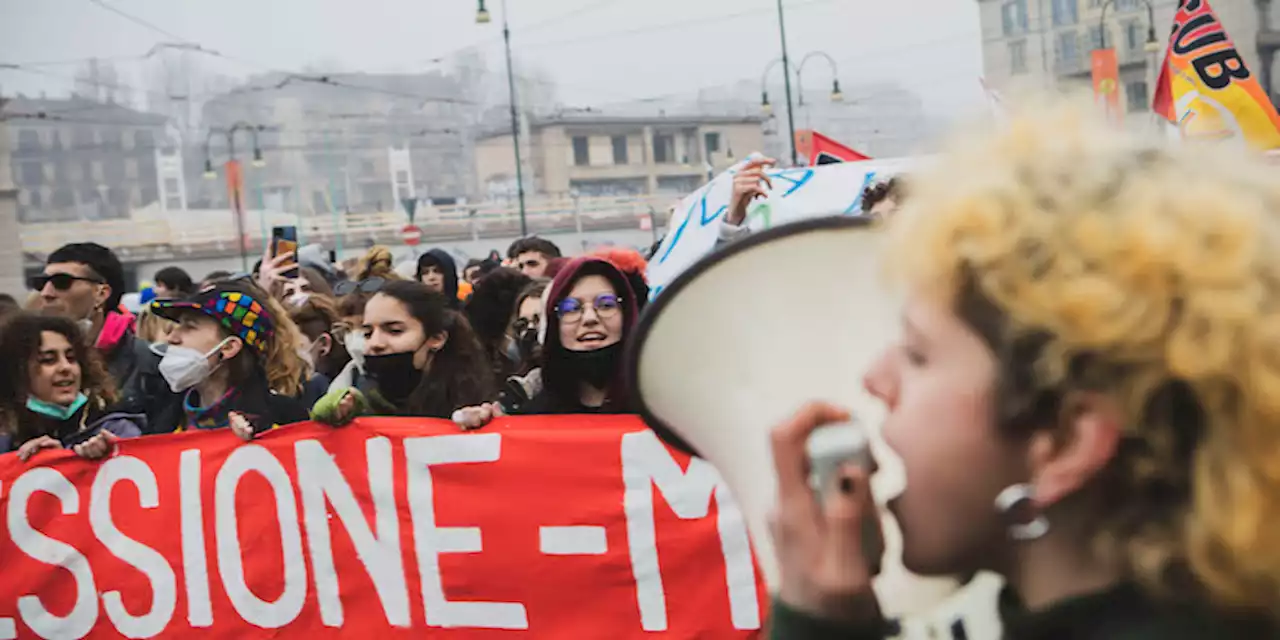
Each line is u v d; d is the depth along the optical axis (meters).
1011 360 0.69
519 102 88.69
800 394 0.82
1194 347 0.63
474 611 3.19
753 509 0.85
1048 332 0.67
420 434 3.23
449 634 3.22
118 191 86.56
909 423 0.73
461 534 3.20
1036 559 0.75
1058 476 0.70
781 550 0.78
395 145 91.56
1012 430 0.70
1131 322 0.64
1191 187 0.67
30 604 3.70
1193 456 0.67
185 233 53.69
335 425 3.35
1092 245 0.66
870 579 0.77
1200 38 5.61
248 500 3.47
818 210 4.81
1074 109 0.76
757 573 2.92
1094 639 0.73
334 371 5.16
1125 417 0.67
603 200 58.06
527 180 74.88
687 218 5.14
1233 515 0.65
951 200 0.72
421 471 3.23
